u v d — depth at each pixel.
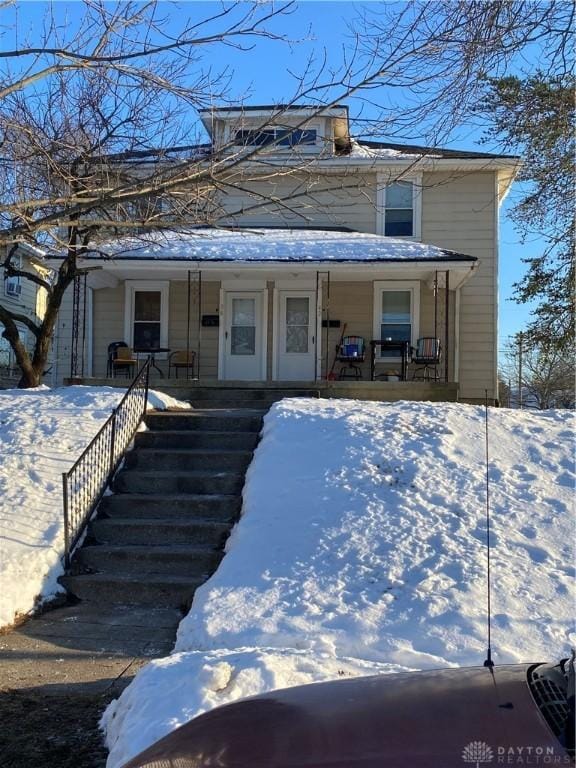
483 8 5.70
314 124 14.32
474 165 17.03
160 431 10.54
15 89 5.40
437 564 6.43
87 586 7.26
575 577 6.22
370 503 7.61
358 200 17.69
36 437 10.06
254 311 17.19
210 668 4.12
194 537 8.12
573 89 6.91
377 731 2.07
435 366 15.63
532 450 8.89
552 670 2.47
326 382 13.91
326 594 6.08
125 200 5.81
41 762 3.86
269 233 16.69
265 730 2.21
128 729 3.75
